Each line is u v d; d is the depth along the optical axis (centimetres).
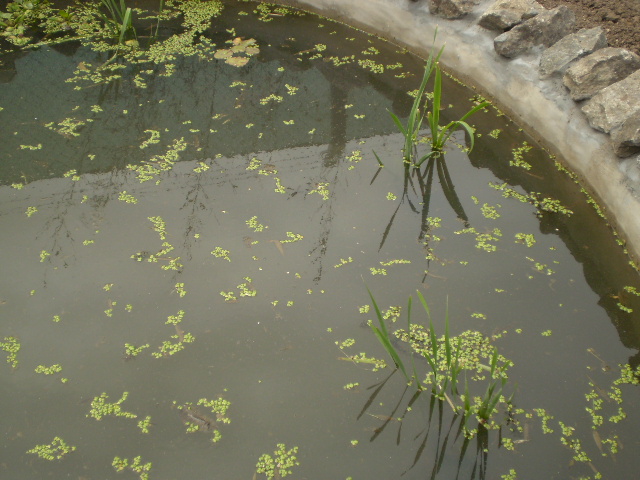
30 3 425
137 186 298
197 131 338
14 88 368
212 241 268
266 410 205
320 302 242
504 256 264
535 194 296
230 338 228
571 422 203
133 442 196
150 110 353
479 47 356
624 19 346
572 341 229
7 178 301
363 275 254
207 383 213
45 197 290
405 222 281
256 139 333
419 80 382
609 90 277
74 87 371
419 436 199
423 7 388
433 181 306
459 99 363
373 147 329
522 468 190
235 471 188
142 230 272
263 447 195
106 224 275
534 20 326
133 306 239
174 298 243
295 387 212
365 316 237
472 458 193
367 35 427
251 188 298
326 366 220
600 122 276
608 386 213
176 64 395
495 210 288
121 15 409
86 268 254
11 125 337
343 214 285
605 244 268
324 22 443
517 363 221
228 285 248
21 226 273
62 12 421
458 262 261
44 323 233
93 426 200
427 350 225
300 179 305
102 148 323
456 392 212
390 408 207
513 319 237
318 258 261
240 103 361
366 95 369
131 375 216
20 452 193
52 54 400
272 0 465
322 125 345
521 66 330
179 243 266
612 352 225
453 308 240
